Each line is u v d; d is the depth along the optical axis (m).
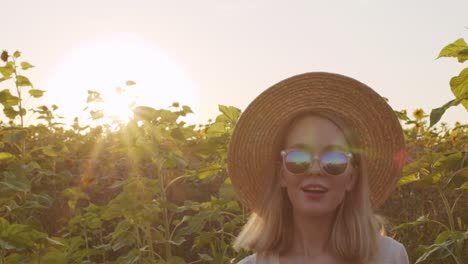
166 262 5.52
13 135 7.16
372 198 2.94
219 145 5.69
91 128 10.14
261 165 2.86
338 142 2.60
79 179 8.06
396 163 2.85
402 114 6.52
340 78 2.75
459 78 3.97
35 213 7.41
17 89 7.64
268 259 2.71
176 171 7.38
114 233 5.77
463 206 6.73
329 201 2.57
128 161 7.46
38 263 4.77
